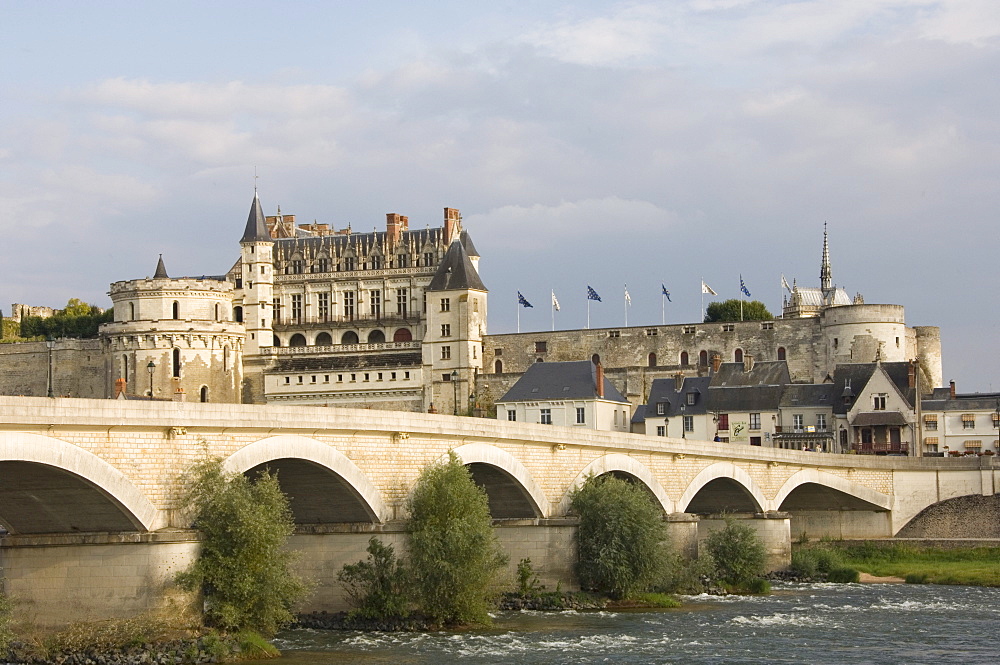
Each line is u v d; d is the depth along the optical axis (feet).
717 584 302.45
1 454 169.58
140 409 189.88
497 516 283.79
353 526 234.79
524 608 263.90
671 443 315.58
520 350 639.76
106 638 188.85
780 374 525.34
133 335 626.64
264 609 201.46
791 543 384.06
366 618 232.73
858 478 388.16
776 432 506.07
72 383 655.35
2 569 197.47
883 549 373.40
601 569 272.31
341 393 637.71
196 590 195.21
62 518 195.52
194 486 197.06
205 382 629.10
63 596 194.39
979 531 390.42
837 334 588.50
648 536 275.59
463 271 629.92
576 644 223.10
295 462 219.20
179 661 188.24
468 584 236.63
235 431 205.36
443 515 236.02
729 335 613.93
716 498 353.31
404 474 239.91
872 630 242.17
